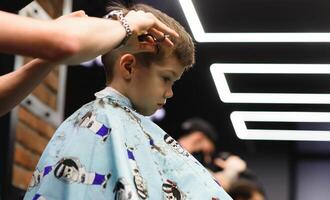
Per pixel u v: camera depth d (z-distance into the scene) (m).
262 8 4.05
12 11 1.26
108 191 1.22
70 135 1.29
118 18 1.16
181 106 7.07
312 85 5.59
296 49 4.84
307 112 6.25
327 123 6.61
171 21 1.53
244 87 5.79
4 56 2.90
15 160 3.22
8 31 0.96
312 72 5.17
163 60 1.44
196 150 3.33
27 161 3.44
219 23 4.24
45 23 1.00
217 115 7.08
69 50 0.99
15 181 3.25
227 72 5.45
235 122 6.88
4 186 3.00
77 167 1.24
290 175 9.12
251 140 7.73
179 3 3.76
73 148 1.26
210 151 3.36
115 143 1.25
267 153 9.08
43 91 3.63
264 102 6.03
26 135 3.39
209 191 1.32
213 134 3.41
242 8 4.05
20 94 1.32
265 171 9.18
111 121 1.29
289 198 9.07
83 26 1.04
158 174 1.28
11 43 0.97
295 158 9.16
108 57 1.44
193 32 4.33
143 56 1.42
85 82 5.69
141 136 1.32
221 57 5.19
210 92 6.56
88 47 1.03
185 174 1.32
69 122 1.33
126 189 1.20
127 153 1.26
